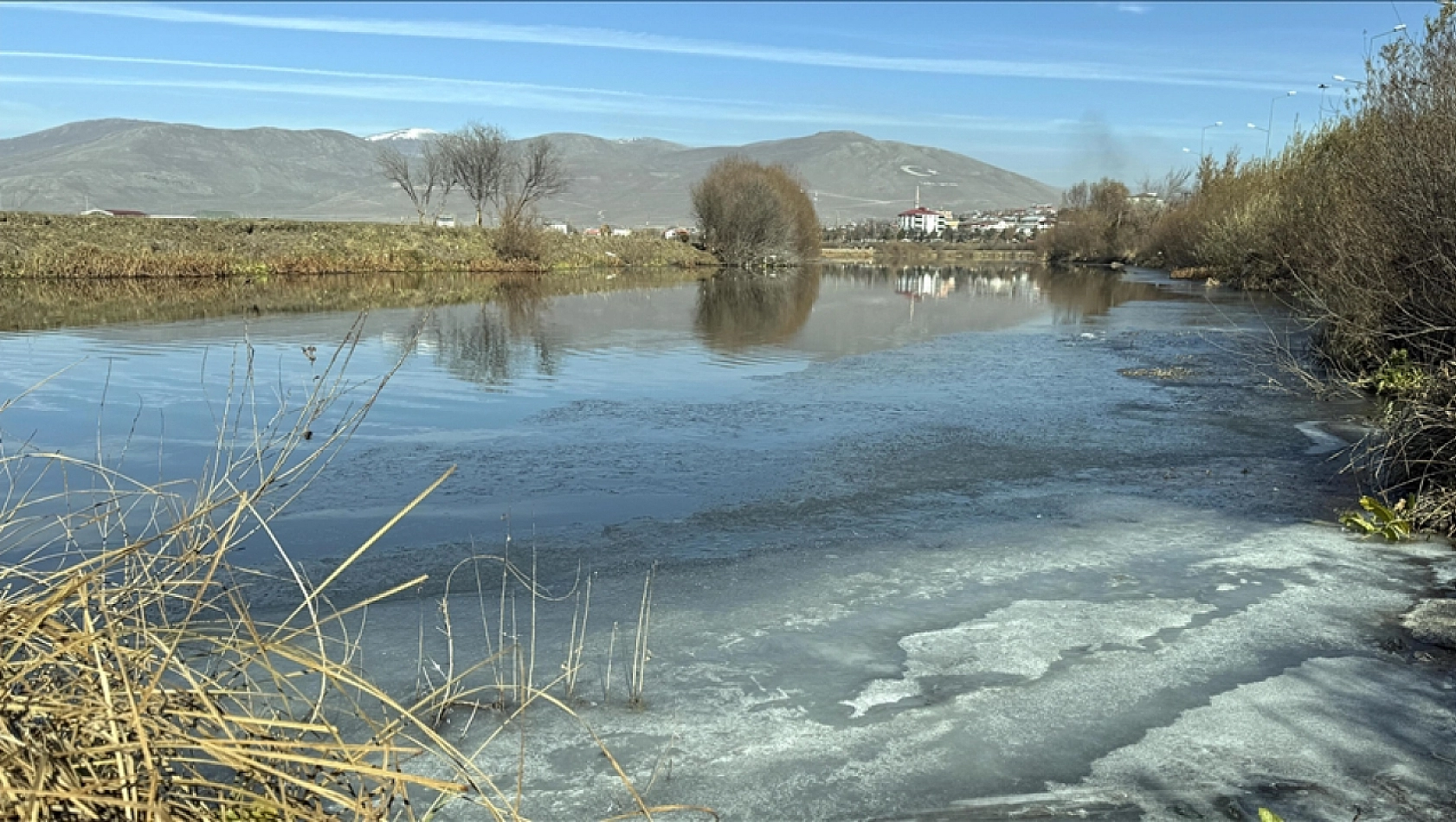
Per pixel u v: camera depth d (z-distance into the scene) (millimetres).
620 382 10508
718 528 5434
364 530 5359
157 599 2393
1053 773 2918
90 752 1873
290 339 13805
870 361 12273
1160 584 4492
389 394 9633
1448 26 8586
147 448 7168
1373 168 9344
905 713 3283
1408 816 2676
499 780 2848
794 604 4266
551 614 4152
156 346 12859
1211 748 3047
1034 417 8648
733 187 51375
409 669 3566
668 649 3791
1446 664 3639
